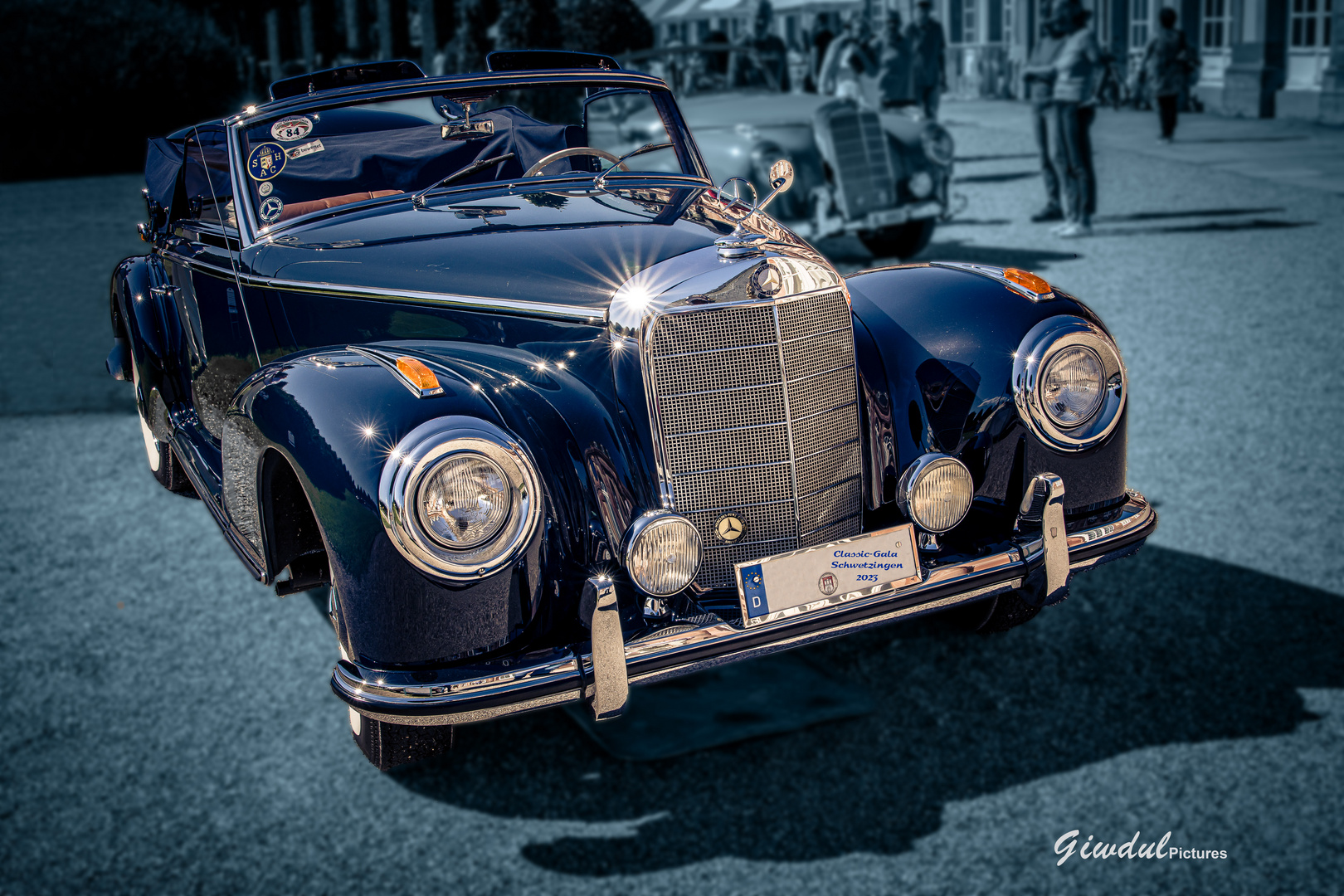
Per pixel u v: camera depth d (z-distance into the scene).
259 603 4.09
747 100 9.44
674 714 3.36
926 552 2.77
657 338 2.57
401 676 2.28
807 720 3.31
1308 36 17.69
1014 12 23.81
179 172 3.99
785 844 2.81
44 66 19.00
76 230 12.57
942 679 3.54
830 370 2.75
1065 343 2.83
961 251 9.52
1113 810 2.92
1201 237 9.64
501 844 2.83
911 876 2.70
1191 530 4.44
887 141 8.41
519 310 2.80
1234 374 6.19
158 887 2.68
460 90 3.68
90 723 3.33
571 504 2.53
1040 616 3.90
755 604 2.49
